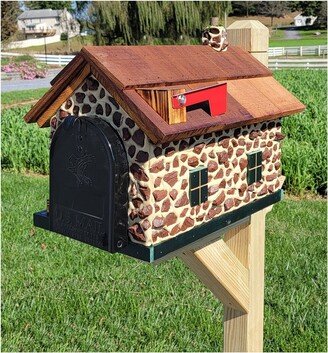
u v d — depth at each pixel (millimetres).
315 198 7512
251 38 2896
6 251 5715
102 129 2174
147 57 2309
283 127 10273
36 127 10898
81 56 2172
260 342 3137
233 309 3051
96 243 2232
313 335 4238
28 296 4848
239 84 2660
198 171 2367
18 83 29328
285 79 20797
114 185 2156
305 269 5148
